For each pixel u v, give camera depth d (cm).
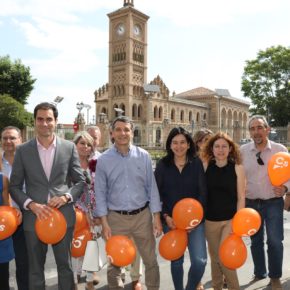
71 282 471
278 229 566
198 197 503
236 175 508
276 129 3528
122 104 7062
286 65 5166
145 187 520
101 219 505
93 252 492
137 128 7000
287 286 587
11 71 4872
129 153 509
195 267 476
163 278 637
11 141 549
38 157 454
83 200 580
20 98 4975
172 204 507
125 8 6988
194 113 8288
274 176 543
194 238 490
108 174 505
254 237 611
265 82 5381
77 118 3728
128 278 653
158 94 7194
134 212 508
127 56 6994
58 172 459
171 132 506
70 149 477
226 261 470
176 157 512
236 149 515
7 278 473
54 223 432
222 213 507
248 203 601
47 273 677
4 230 433
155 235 520
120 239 469
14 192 452
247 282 605
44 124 449
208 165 523
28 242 457
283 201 588
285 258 736
